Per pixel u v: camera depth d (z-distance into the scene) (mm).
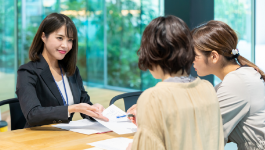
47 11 4590
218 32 1295
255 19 4965
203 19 4020
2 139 1305
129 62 5508
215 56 1311
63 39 1667
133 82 5523
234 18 4641
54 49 1660
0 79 4230
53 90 1691
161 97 791
